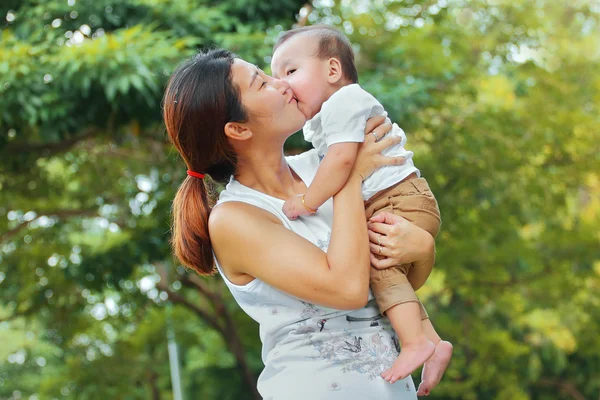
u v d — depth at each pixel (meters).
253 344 12.70
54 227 10.38
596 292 12.45
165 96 2.52
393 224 2.47
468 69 9.89
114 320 11.48
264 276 2.39
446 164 9.71
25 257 10.32
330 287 2.32
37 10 7.29
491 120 9.75
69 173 10.50
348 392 2.36
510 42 10.52
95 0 7.36
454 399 14.74
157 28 7.46
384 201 2.56
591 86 11.01
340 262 2.33
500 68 10.52
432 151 9.75
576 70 10.99
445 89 9.52
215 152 2.49
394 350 2.47
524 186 10.44
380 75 8.41
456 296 13.30
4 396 15.84
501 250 11.06
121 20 7.48
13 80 6.70
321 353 2.39
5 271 10.43
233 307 12.17
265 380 2.48
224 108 2.43
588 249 11.54
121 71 6.66
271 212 2.48
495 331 12.30
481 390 14.71
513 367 12.51
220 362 15.25
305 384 2.38
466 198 9.98
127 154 10.05
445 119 9.62
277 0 7.86
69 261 8.86
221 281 10.41
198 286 11.04
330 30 2.71
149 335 12.24
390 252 2.44
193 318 12.73
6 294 10.91
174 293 11.05
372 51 9.09
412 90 8.02
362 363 2.40
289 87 2.55
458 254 10.59
